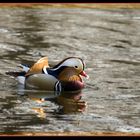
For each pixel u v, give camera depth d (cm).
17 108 1532
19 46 2152
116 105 1580
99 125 1419
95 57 2077
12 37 2275
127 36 2388
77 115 1489
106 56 2095
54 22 2578
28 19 2619
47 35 2342
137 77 1856
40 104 1577
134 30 2494
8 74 1772
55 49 2145
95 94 1683
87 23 2591
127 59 2066
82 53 2120
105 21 2648
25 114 1485
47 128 1384
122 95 1673
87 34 2391
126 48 2211
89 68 1938
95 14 2800
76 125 1412
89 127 1402
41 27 2473
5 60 1962
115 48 2205
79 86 1717
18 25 2484
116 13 2844
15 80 1777
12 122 1419
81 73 1738
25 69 1767
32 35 2325
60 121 1438
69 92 1708
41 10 2842
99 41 2294
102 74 1880
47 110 1524
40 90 1712
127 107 1565
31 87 1725
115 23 2612
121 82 1802
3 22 2525
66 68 1727
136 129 1398
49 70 1739
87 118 1468
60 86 1708
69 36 2345
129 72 1909
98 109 1545
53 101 1611
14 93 1669
